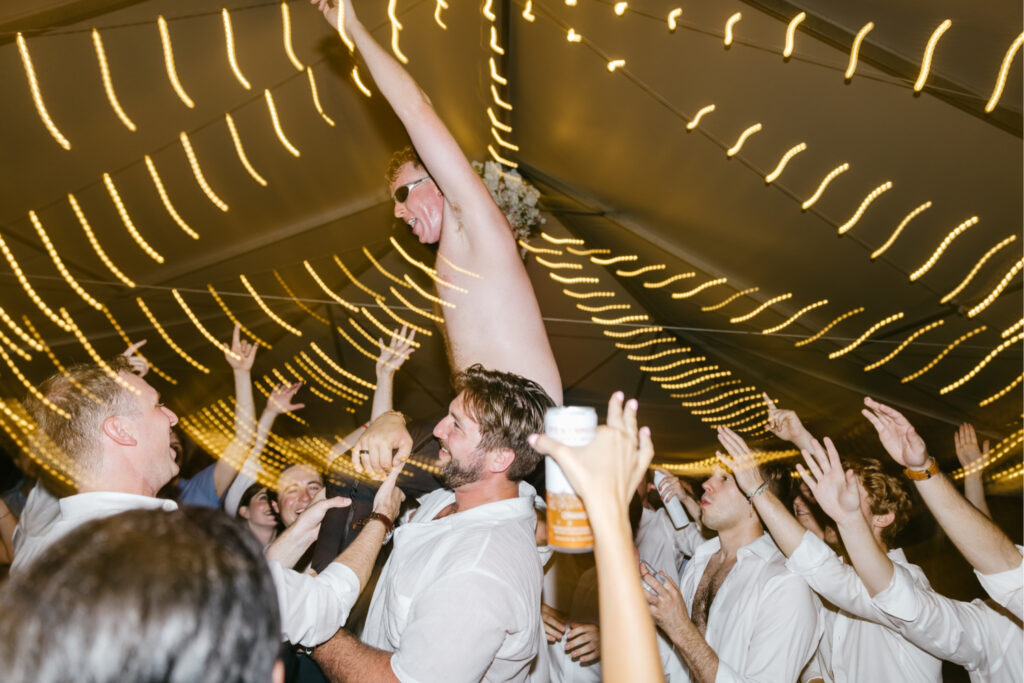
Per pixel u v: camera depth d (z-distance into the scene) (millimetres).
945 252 4293
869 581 2297
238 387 3996
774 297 5672
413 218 2400
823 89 3629
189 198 4855
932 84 3293
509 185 3273
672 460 8594
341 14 2164
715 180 4629
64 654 692
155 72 3840
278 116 4410
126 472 1841
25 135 3971
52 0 3256
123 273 5531
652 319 7047
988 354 5230
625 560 1015
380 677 1691
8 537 2996
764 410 7625
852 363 6188
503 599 1776
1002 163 3555
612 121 4605
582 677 2908
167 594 720
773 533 2586
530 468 2049
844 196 4230
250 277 6070
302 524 1970
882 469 3006
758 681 2492
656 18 3689
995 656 2365
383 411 2861
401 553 2029
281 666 915
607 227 5906
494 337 2211
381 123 4594
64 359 6230
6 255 4984
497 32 4234
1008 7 2814
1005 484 5691
